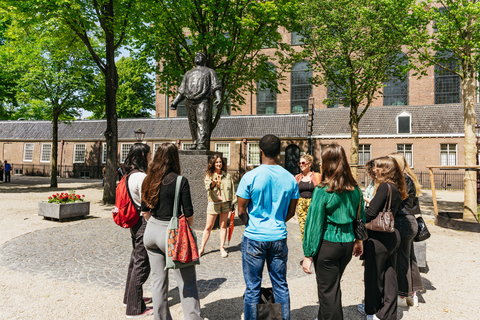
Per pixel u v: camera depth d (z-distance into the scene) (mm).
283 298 2455
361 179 24953
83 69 17062
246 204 2523
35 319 2969
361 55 13461
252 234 2473
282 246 2479
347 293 3818
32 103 16984
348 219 2482
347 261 2557
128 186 2990
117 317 3057
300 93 34250
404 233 3293
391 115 25922
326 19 13273
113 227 7301
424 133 23922
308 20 13352
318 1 13156
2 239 6145
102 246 5668
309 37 13930
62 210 7875
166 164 2576
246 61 11992
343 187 2441
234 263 4789
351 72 13312
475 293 3844
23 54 15547
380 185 2973
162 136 29734
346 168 2494
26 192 15234
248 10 10641
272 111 34969
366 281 3020
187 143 29281
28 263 4688
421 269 4707
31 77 15797
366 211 2926
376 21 12148
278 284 2488
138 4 10234
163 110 36406
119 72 35750
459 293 3842
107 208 10523
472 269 4785
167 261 2391
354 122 14477
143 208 2658
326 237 2502
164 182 2533
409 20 9883
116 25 10773
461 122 23750
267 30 11891
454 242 6598
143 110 39719
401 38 10375
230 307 3285
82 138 31703
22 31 11008
